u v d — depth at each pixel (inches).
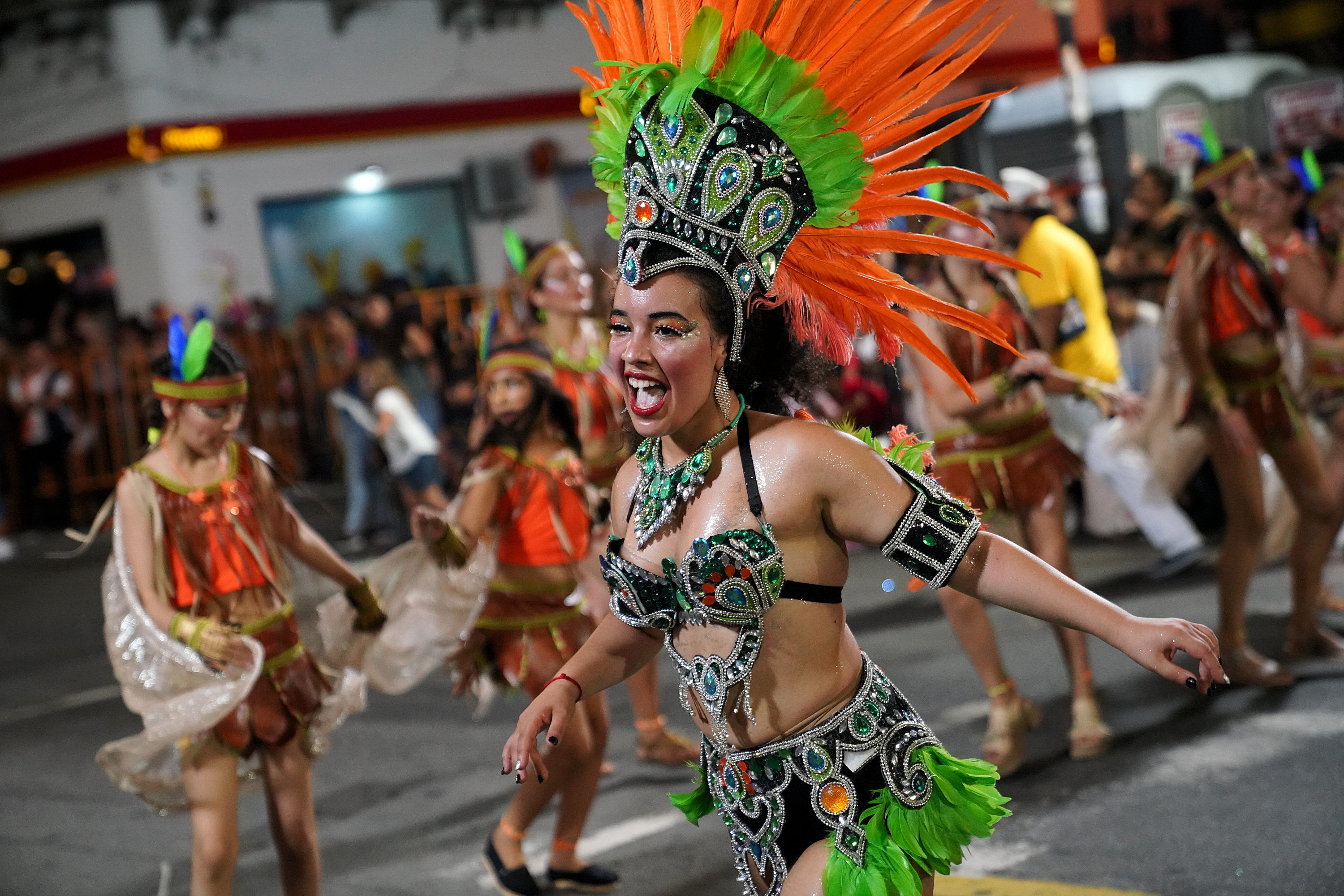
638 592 94.0
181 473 141.7
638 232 88.8
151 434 145.9
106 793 233.8
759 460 90.7
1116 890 148.6
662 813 192.1
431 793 215.8
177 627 135.1
